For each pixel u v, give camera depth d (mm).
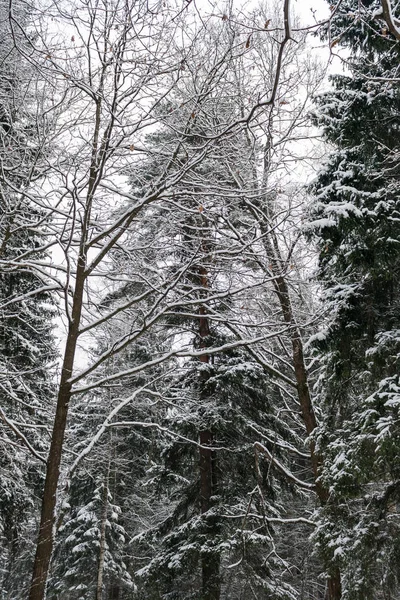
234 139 9352
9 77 7551
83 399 14055
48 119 7688
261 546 11727
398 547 7594
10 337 11758
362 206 8438
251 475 12922
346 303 9047
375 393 7727
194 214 8977
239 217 9695
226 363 13664
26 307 12188
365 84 8031
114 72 7180
